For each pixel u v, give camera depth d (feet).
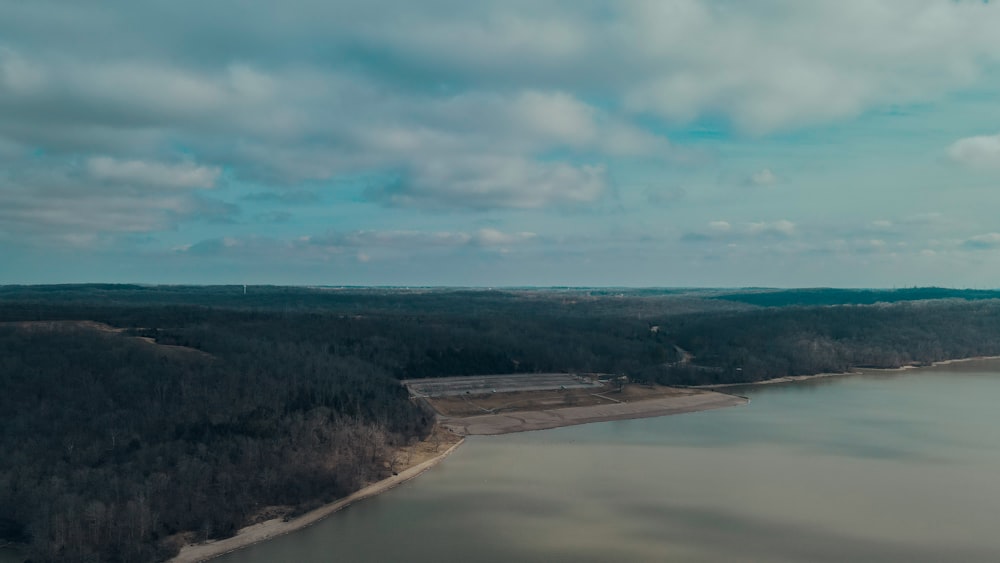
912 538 380.99
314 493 437.58
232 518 392.06
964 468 514.27
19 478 400.06
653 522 407.85
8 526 373.20
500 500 448.24
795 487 471.62
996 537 381.60
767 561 353.72
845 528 395.96
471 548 370.53
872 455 554.46
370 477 479.82
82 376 534.78
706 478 495.00
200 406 523.70
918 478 489.67
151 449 447.42
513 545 374.63
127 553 345.72
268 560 355.15
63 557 334.65
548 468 525.75
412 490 470.39
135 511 363.97
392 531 394.73
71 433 461.37
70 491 391.04
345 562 352.90
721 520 410.31
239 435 483.51
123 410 497.87
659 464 534.78
